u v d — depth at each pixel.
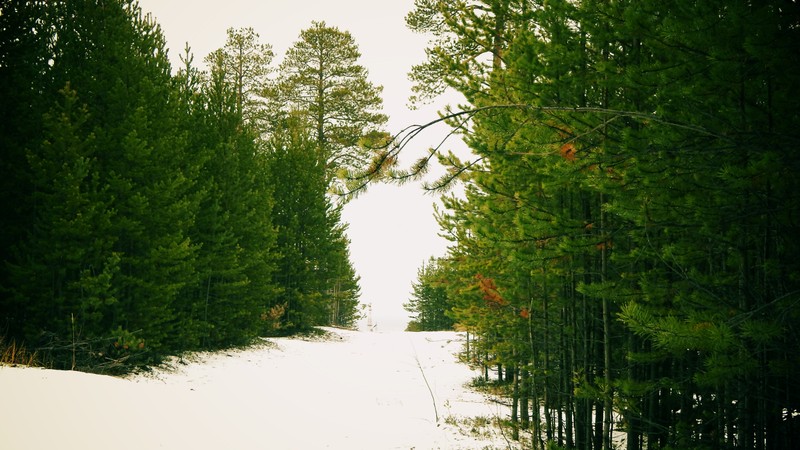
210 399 12.92
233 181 22.55
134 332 14.06
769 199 4.37
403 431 12.89
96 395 9.63
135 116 15.04
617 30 5.09
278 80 40.66
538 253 7.36
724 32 3.92
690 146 4.43
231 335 22.09
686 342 3.90
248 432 10.89
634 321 4.16
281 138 31.39
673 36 4.10
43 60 15.03
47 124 13.27
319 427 12.56
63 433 7.68
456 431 13.08
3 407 7.70
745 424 5.32
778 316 3.97
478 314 13.20
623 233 6.59
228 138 23.20
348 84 40.09
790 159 3.77
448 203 11.36
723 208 4.59
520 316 11.98
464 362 26.00
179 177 16.62
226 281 22.31
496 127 8.23
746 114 4.18
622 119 6.47
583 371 8.91
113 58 15.61
